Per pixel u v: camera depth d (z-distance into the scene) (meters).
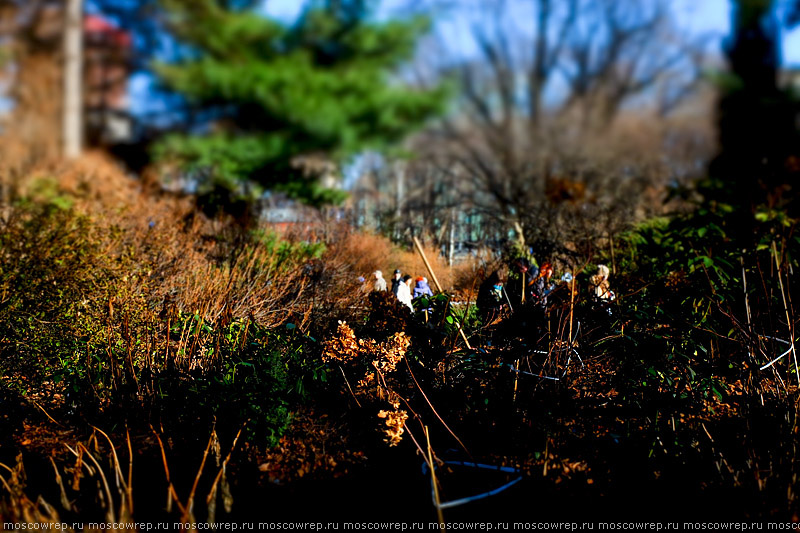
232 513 2.58
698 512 2.47
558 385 3.27
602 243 6.46
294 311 5.38
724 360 3.35
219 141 7.66
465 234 10.13
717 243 3.55
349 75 7.68
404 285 7.59
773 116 7.02
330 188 8.77
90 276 4.27
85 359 3.86
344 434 3.37
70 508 2.52
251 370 3.38
